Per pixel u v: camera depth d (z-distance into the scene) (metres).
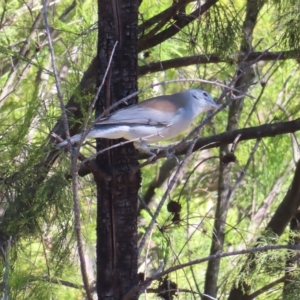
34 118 7.75
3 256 7.29
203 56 9.54
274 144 12.57
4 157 7.29
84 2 11.02
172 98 8.09
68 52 9.38
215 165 15.59
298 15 8.36
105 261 6.79
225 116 14.60
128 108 7.14
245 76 12.01
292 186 10.06
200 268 12.50
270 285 8.98
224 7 9.70
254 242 8.45
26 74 11.12
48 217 7.31
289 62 12.10
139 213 14.58
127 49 6.80
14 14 12.45
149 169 15.45
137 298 6.60
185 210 13.17
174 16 9.30
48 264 7.99
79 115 8.23
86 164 6.61
